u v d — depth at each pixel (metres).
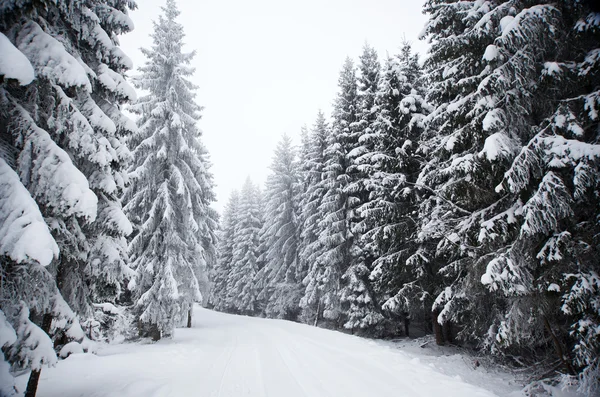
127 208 13.80
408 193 12.84
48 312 5.29
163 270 13.33
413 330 17.36
